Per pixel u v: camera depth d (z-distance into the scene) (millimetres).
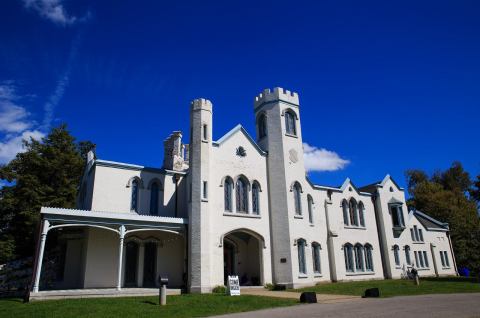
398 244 36375
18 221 31391
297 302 16672
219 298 18031
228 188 26453
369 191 38031
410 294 20000
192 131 25750
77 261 24484
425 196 56625
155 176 26094
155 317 13125
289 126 30578
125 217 21359
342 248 32094
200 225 23328
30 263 31625
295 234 27625
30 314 13539
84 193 27781
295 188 29422
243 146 28094
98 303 16000
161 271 24203
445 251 41719
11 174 31922
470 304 14859
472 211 55031
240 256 27922
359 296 19266
